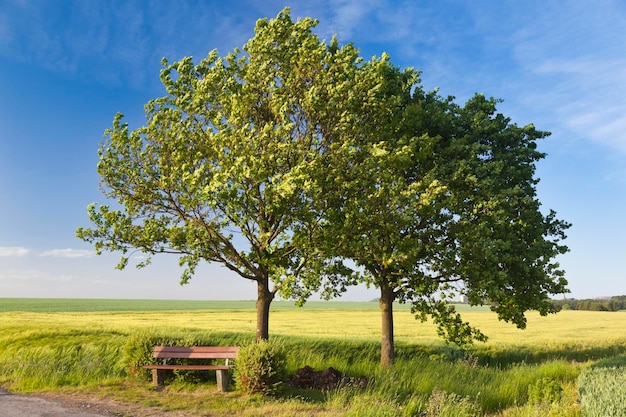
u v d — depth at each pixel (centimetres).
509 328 4384
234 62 1769
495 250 1864
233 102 1670
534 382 1683
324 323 4544
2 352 2222
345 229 1689
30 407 1280
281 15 1761
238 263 1805
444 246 1998
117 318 4581
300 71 1695
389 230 1736
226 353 1592
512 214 2077
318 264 1748
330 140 1738
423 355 2630
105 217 1781
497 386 1647
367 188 1744
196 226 1752
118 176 1755
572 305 11675
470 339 2150
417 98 2203
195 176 1543
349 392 1448
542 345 3083
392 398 1430
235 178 1524
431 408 1212
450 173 2006
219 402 1362
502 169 2097
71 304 9188
